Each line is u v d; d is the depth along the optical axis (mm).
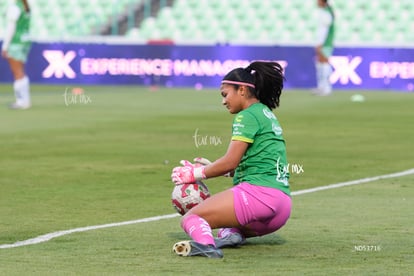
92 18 110438
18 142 48156
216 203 21906
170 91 90062
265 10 109750
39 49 98062
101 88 93938
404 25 107938
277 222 22250
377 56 94000
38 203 30062
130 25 109000
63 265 20594
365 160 41750
